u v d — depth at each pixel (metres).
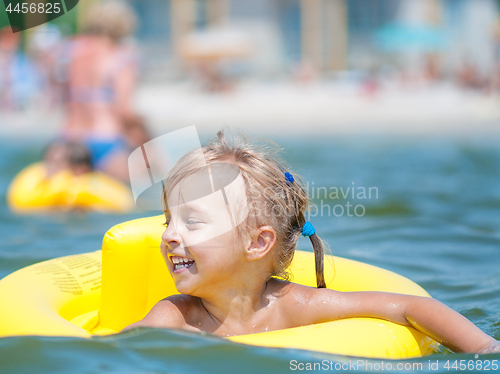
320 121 59.22
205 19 93.69
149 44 92.44
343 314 7.49
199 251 7.00
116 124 22.16
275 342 6.48
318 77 93.94
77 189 18.91
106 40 22.58
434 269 12.40
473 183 23.83
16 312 7.46
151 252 8.47
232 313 7.45
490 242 14.53
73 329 6.93
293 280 9.18
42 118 60.16
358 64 94.06
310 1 93.38
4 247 14.13
